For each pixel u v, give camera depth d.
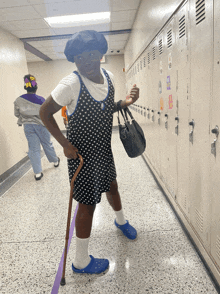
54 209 2.39
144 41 3.22
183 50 1.58
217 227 1.24
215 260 1.29
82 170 1.31
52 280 1.44
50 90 8.06
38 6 3.46
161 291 1.29
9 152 3.82
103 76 1.29
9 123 3.93
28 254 1.71
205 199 1.38
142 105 3.58
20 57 4.87
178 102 1.77
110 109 1.29
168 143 2.16
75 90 1.18
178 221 1.97
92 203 1.36
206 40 1.20
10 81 4.16
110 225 2.00
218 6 1.05
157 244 1.69
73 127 1.25
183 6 1.54
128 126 1.49
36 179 3.29
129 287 1.34
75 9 3.71
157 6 2.32
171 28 1.84
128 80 5.80
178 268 1.44
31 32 4.55
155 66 2.51
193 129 1.49
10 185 3.19
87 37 1.08
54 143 5.97
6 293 1.37
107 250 1.67
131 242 1.74
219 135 1.14
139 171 3.30
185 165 1.71
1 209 2.46
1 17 3.71
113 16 4.19
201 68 1.29
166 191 2.37
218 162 1.17
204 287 1.29
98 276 1.44
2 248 1.79
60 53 6.74
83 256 1.46
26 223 2.15
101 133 1.28
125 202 2.39
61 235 1.92
